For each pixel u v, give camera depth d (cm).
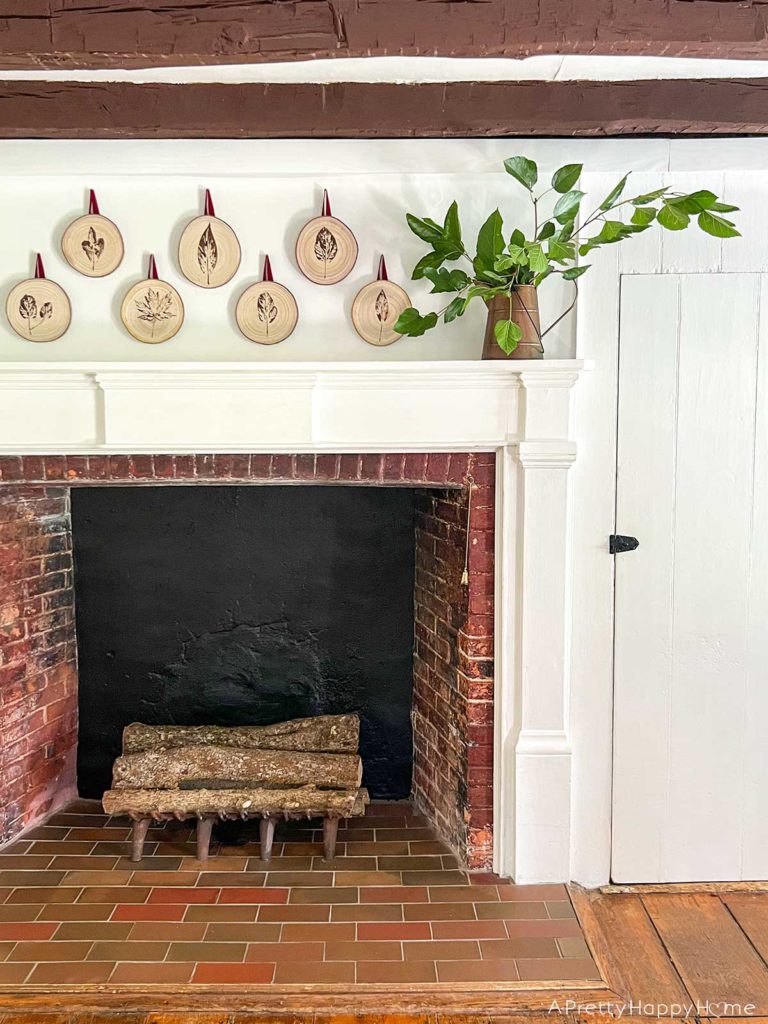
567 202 205
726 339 226
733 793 238
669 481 230
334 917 219
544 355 228
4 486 241
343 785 248
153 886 234
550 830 235
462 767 244
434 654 267
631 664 235
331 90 199
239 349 231
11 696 257
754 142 216
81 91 197
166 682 288
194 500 282
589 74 195
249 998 189
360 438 225
